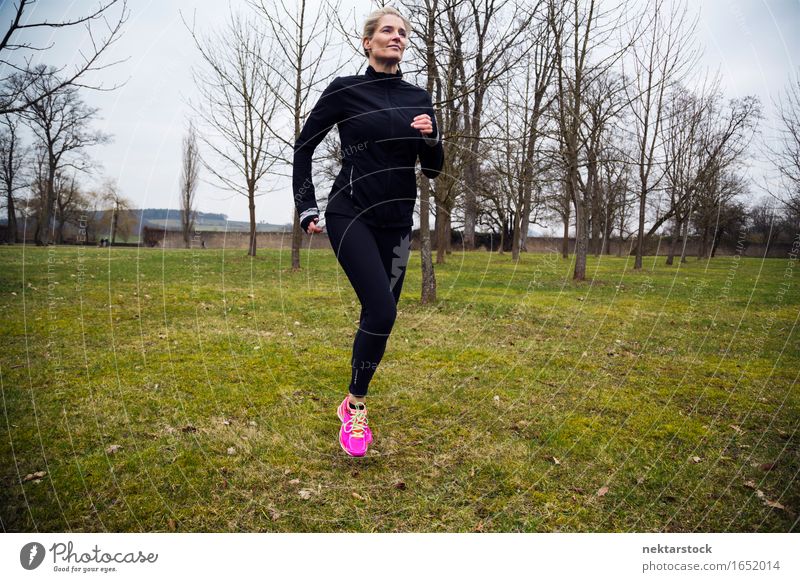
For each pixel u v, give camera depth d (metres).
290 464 2.44
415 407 3.23
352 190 2.32
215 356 4.25
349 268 2.33
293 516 2.05
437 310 6.86
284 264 12.63
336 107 2.33
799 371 4.20
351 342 4.91
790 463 2.55
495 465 2.49
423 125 2.20
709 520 2.09
